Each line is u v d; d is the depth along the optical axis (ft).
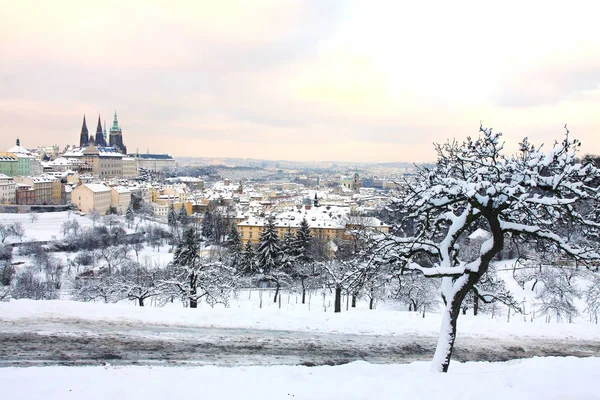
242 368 60.64
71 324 81.10
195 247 271.69
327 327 88.94
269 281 288.30
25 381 51.67
